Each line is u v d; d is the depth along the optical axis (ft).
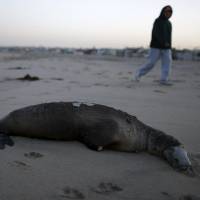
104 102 12.76
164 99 14.34
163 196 5.21
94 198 4.92
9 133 7.34
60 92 14.93
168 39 19.71
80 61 55.62
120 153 7.07
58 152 6.64
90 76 24.63
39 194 4.84
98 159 6.48
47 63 44.42
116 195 5.09
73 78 22.40
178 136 8.54
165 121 10.09
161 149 7.00
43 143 7.13
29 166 5.75
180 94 16.26
